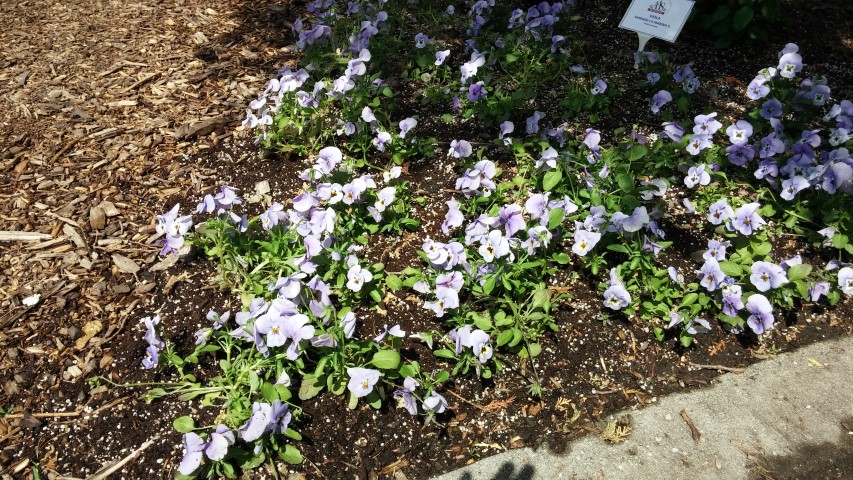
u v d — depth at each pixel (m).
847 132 0.85
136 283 0.73
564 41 1.10
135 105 0.98
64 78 1.03
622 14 1.23
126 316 0.70
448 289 0.66
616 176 0.77
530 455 0.60
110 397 0.64
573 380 0.66
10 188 0.84
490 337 0.68
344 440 0.61
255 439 0.57
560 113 0.99
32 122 0.94
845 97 1.03
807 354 0.70
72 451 0.60
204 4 1.24
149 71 1.05
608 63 1.09
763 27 1.14
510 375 0.66
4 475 0.58
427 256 0.69
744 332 0.71
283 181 0.87
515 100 0.97
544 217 0.72
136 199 0.83
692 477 0.59
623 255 0.77
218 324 0.66
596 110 0.98
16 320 0.69
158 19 1.19
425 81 1.02
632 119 0.98
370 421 0.62
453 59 1.09
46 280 0.73
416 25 1.19
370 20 1.09
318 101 0.92
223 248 0.71
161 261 0.76
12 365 0.66
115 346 0.68
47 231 0.78
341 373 0.62
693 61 1.10
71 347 0.67
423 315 0.71
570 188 0.82
